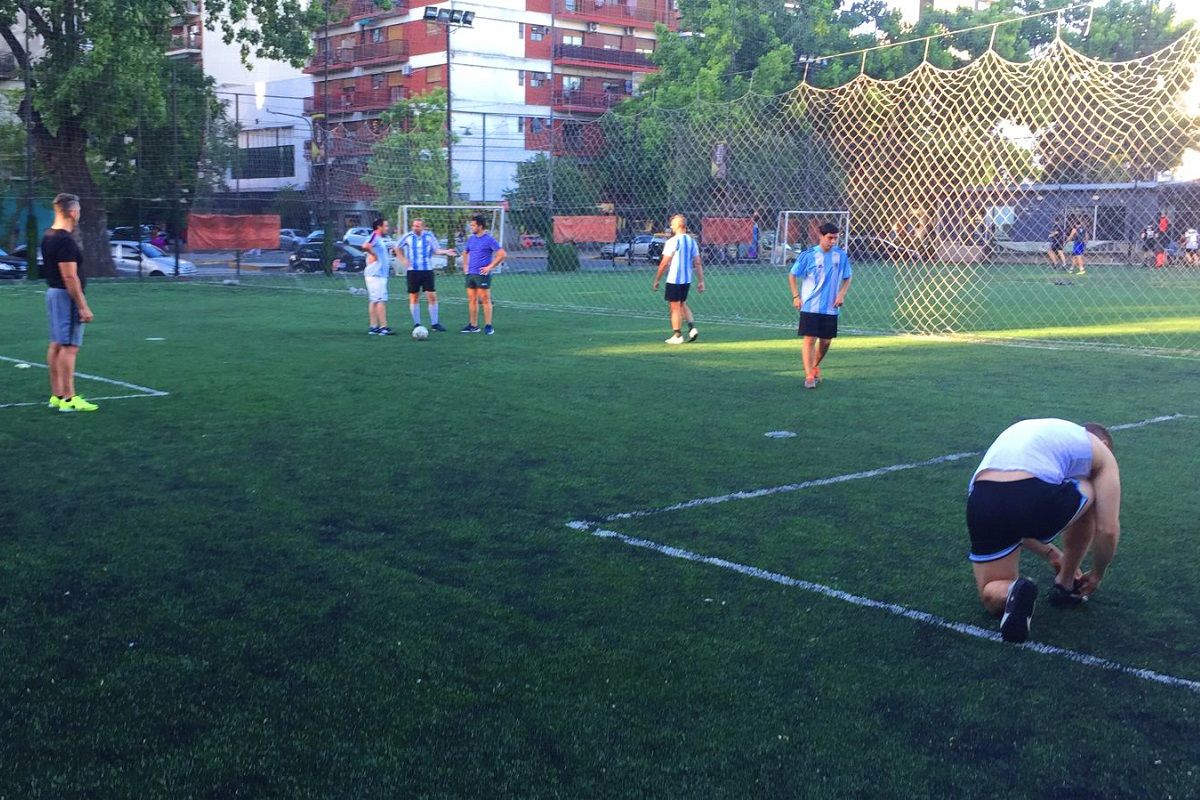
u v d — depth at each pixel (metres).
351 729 3.42
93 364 12.05
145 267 31.08
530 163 39.56
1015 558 4.39
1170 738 3.41
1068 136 22.33
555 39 56.59
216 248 30.39
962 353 13.91
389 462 7.23
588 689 3.73
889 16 47.03
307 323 17.19
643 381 11.07
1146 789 3.10
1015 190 25.11
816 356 10.76
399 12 53.41
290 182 56.09
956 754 3.30
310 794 3.02
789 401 9.90
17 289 24.05
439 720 3.49
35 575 4.88
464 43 52.03
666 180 31.36
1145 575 5.01
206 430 8.27
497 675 3.84
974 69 18.25
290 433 8.18
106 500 6.18
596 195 36.78
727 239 30.48
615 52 57.28
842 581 4.90
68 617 4.37
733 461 7.36
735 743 3.35
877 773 3.17
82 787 3.05
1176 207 33.41
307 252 34.03
